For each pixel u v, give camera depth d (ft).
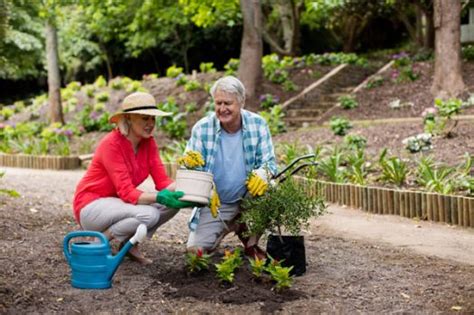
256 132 15.66
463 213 21.57
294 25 69.56
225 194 15.83
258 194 14.74
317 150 30.07
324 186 26.66
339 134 37.60
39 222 20.53
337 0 46.65
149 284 14.17
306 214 14.65
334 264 16.16
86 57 87.51
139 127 14.96
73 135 50.14
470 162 25.71
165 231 20.27
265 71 56.59
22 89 92.53
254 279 14.23
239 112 15.42
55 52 53.52
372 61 66.80
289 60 62.49
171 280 14.42
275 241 14.90
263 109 49.34
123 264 15.76
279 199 14.44
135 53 76.33
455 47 42.37
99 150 15.05
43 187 30.19
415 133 34.45
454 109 32.68
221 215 15.92
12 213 21.66
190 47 89.20
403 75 50.60
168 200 14.20
